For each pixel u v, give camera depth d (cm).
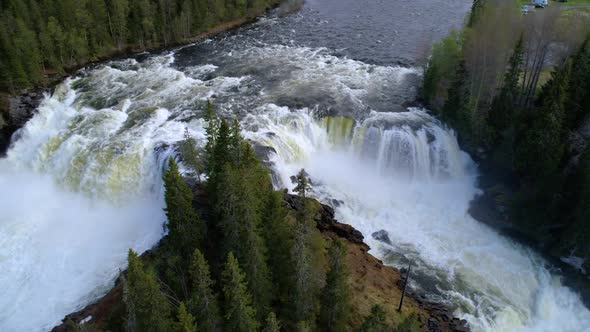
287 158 7069
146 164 6750
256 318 4078
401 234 6266
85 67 10000
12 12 9219
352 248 5778
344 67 9525
